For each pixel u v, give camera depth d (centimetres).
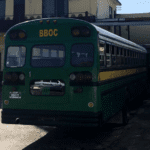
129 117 903
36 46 604
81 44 568
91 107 549
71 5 2380
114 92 702
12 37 617
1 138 658
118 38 774
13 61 616
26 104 597
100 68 573
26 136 678
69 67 570
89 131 727
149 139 627
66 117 563
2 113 612
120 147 575
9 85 611
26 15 2470
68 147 579
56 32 586
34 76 595
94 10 2395
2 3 2555
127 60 902
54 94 577
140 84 1219
